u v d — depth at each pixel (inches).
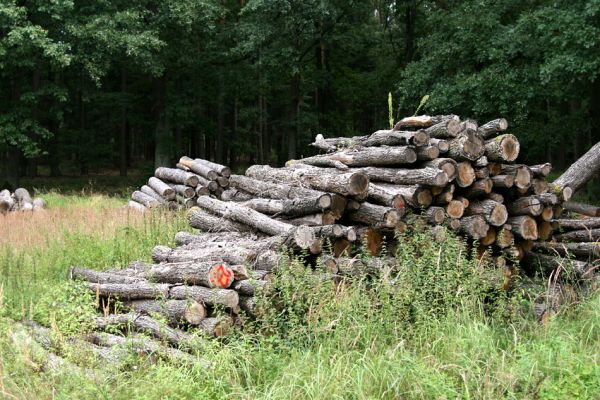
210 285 226.5
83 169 1246.3
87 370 193.2
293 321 218.4
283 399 179.3
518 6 730.8
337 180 279.0
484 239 279.4
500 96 676.1
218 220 340.8
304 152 1227.9
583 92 697.6
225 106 1235.2
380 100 1250.0
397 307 227.9
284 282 227.6
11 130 813.9
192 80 1050.7
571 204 420.5
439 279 241.6
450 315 227.6
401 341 204.7
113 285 258.4
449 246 250.8
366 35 1200.8
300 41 997.8
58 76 922.7
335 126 1244.5
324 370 190.4
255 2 899.4
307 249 255.6
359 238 275.9
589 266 274.4
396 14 1160.2
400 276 242.1
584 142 848.9
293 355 202.7
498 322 238.1
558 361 194.7
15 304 275.4
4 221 487.8
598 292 259.8
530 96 665.0
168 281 248.8
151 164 1053.8
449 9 885.8
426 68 788.0
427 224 274.5
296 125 1089.4
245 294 231.1
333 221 281.6
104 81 1187.3
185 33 954.7
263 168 391.2
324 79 1176.8
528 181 283.4
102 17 812.0
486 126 295.0
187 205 503.5
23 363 197.2
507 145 277.4
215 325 219.5
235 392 184.7
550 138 770.8
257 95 1146.7
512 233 282.4
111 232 418.3
